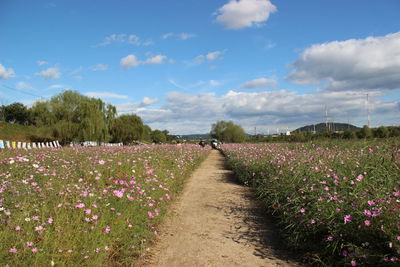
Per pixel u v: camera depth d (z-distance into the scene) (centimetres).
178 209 614
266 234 461
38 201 383
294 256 376
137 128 5412
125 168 695
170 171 895
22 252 261
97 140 3762
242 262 355
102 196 453
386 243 300
